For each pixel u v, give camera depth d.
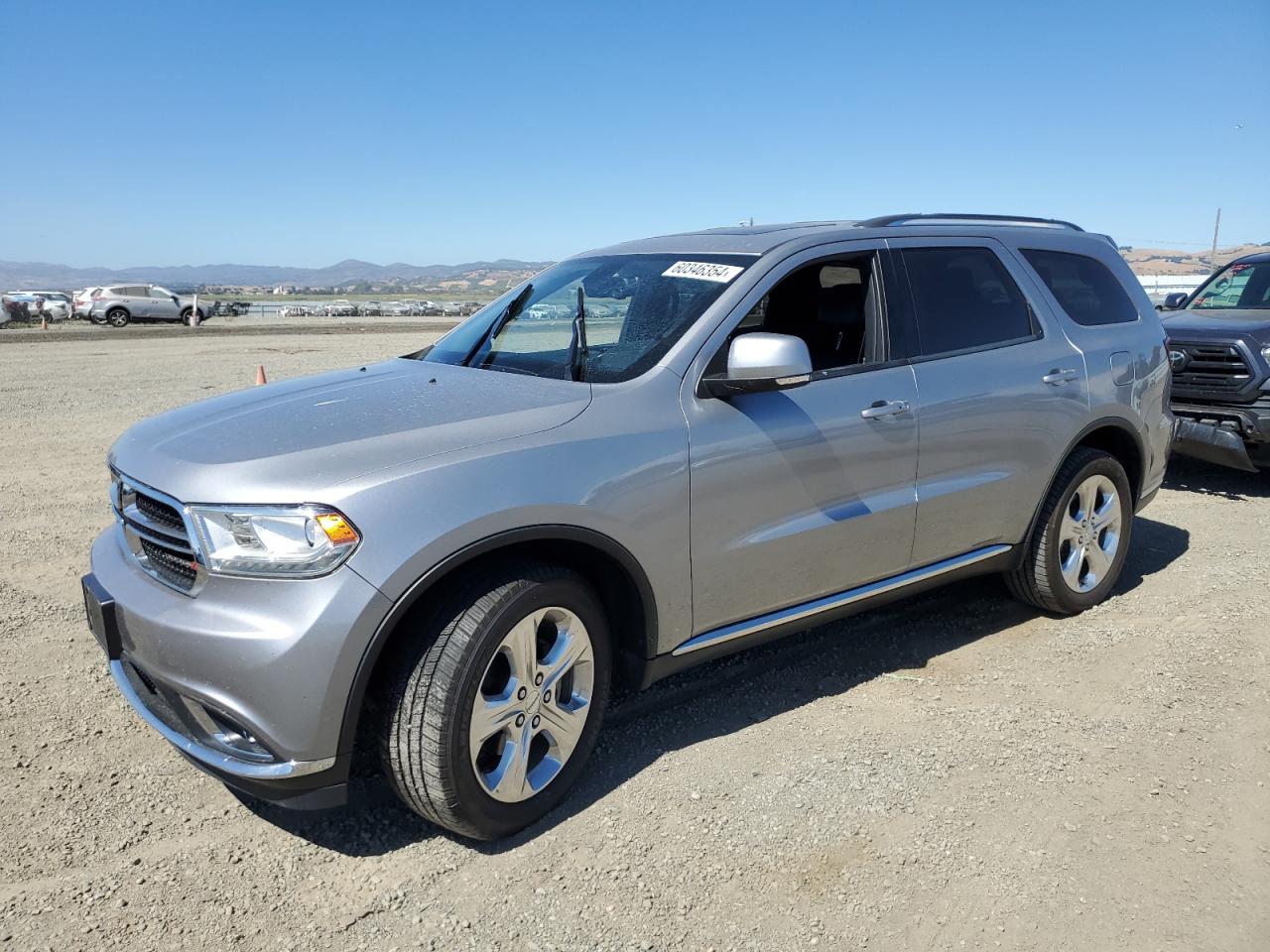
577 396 3.30
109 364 19.73
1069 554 4.85
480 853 3.01
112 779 3.43
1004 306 4.58
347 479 2.73
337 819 3.21
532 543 3.07
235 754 2.76
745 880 2.85
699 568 3.42
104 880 2.87
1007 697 4.02
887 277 4.14
